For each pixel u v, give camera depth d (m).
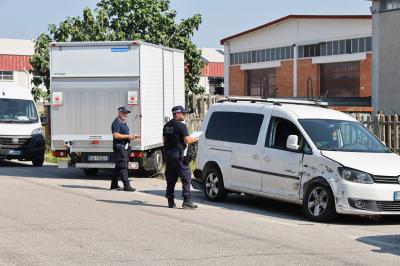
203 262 8.79
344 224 12.52
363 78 47.16
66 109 20.27
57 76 20.20
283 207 14.89
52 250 9.41
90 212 13.11
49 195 15.76
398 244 10.45
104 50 20.00
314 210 12.79
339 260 9.12
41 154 25.42
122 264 8.60
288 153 13.42
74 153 20.44
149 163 20.98
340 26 49.16
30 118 25.94
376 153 13.36
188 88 33.69
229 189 15.05
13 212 12.91
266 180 13.92
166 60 22.25
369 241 10.67
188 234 10.88
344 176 12.24
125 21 32.81
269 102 14.77
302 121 13.63
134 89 19.88
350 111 30.70
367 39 46.88
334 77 50.09
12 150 24.66
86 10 32.62
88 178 20.72
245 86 60.09
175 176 14.13
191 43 33.53
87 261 8.74
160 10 33.47
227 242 10.24
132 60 19.86
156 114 21.12
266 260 8.99
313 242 10.45
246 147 14.55
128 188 17.23
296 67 53.75
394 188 12.16
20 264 8.53
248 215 13.41
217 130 15.58
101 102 20.05
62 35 32.97
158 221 12.17
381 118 19.92
